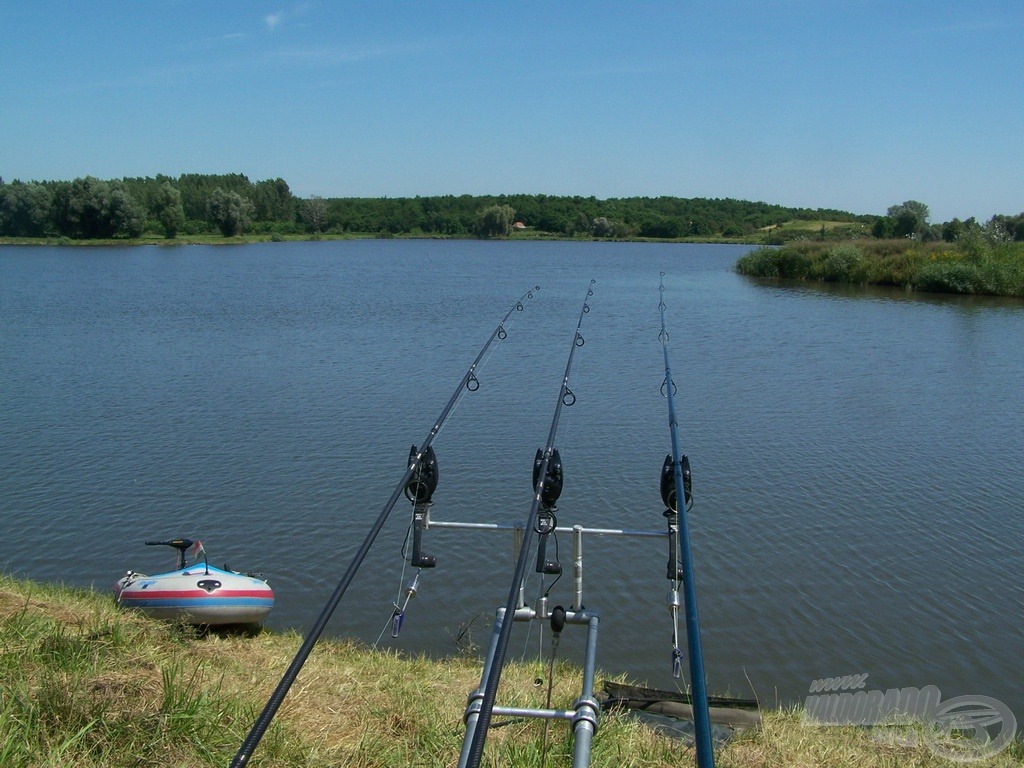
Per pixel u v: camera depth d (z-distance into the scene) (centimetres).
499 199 15625
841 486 1498
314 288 5050
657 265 7488
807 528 1317
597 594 1113
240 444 1725
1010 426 1888
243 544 1260
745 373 2455
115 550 1245
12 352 2767
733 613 1065
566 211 15025
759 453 1680
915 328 3394
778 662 958
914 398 2152
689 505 529
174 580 912
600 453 1666
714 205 15938
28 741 468
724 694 885
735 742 618
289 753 509
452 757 528
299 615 1055
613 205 15562
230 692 586
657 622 1046
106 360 2627
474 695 356
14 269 6531
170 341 2998
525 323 3491
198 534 1295
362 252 9738
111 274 6109
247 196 13962
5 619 676
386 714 595
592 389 2222
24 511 1373
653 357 2706
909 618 1055
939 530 1316
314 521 1342
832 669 946
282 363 2581
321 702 615
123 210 10362
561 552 1229
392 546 1254
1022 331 3319
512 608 364
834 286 5216
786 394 2180
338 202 15212
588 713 338
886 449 1711
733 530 1307
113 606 877
